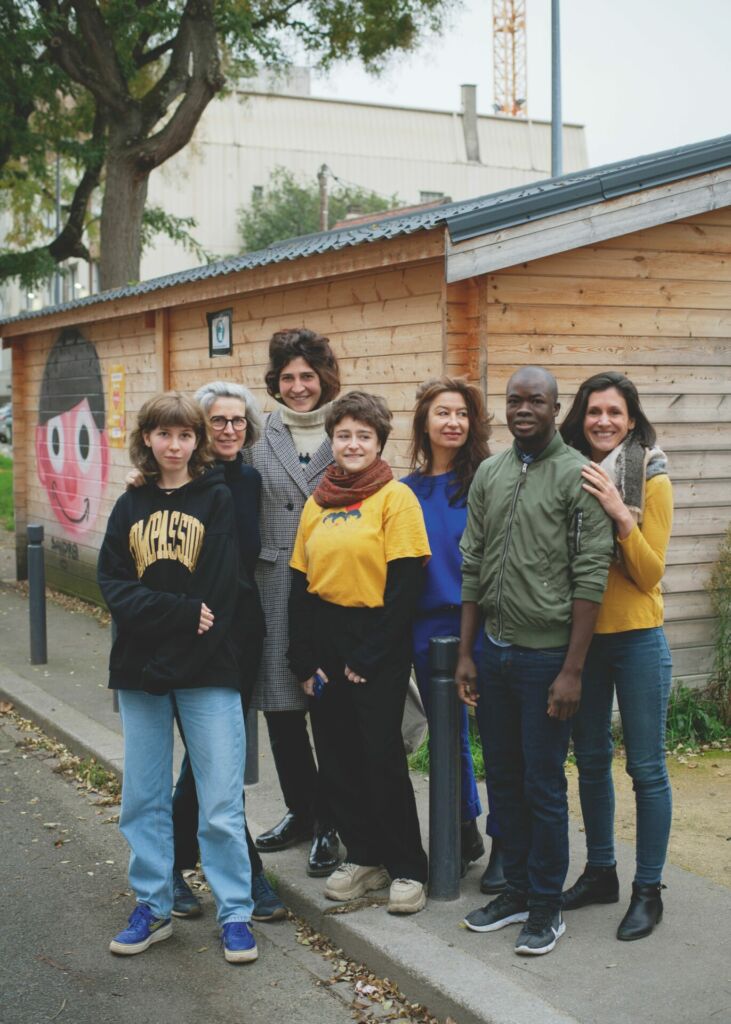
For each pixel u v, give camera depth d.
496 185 46.94
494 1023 3.22
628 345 6.07
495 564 3.58
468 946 3.69
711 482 6.39
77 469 10.99
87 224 23.30
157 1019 3.49
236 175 42.28
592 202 5.60
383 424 3.91
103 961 3.87
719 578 6.36
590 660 3.76
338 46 20.48
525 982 3.44
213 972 3.79
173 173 33.44
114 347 9.95
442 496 4.12
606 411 3.65
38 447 12.08
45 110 20.83
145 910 3.97
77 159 19.47
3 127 18.27
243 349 7.80
